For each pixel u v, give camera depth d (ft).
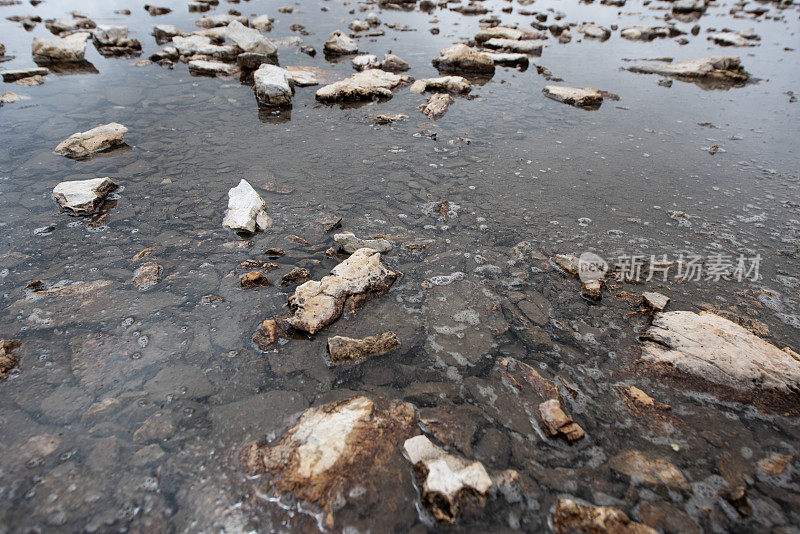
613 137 23.22
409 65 33.06
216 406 8.99
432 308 11.75
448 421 8.87
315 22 45.32
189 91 27.02
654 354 10.34
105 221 14.83
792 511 7.59
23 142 19.81
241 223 14.19
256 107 25.25
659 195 17.69
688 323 10.78
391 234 14.70
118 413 8.78
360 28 42.16
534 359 10.43
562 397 9.47
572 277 13.10
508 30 40.88
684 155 21.26
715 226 15.71
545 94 29.43
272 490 7.48
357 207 16.15
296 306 10.87
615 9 60.80
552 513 7.45
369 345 10.19
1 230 14.12
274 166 18.80
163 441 8.30
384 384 9.63
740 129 24.41
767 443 8.65
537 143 22.25
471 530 7.18
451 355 10.41
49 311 11.10
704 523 7.41
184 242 13.89
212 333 10.66
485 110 26.37
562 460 8.32
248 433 8.48
